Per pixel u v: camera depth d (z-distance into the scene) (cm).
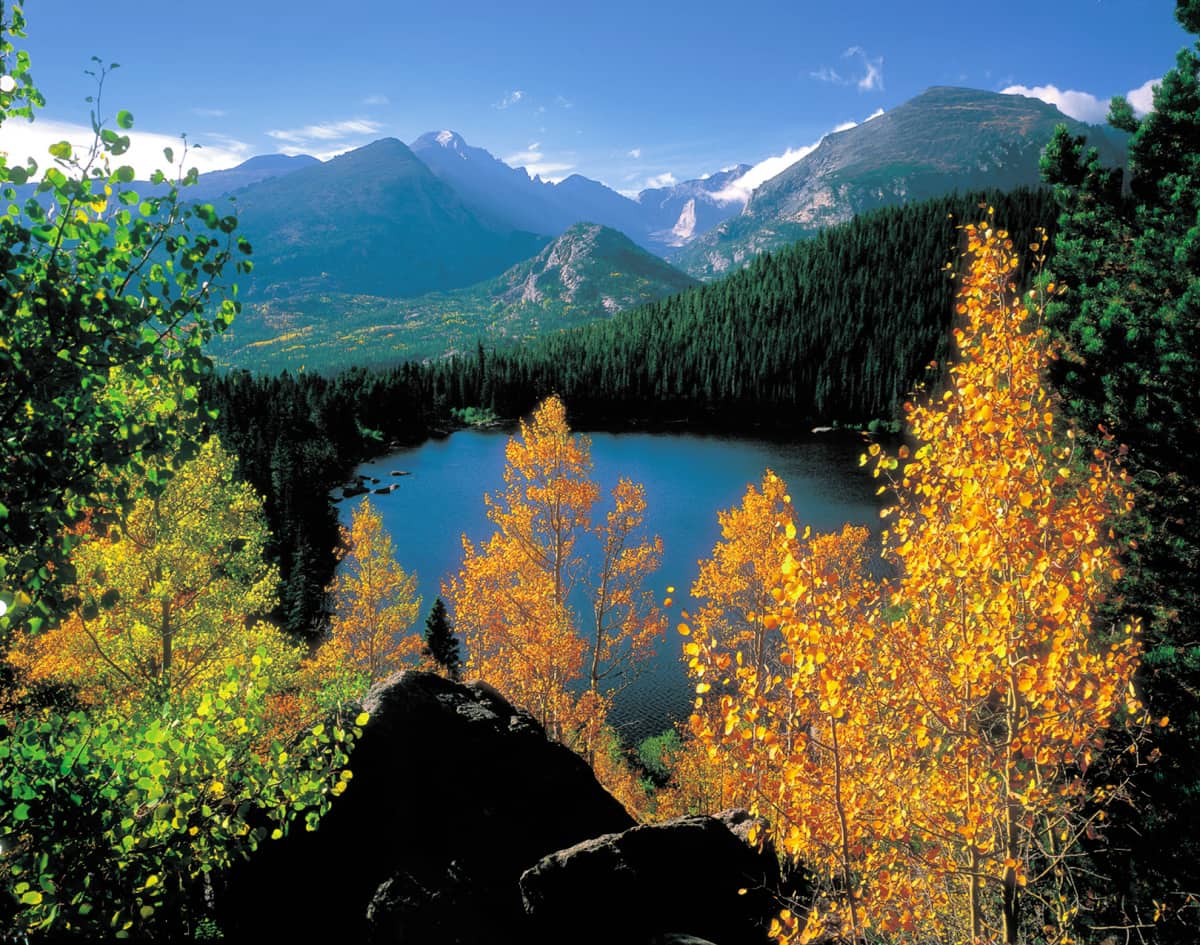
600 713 2131
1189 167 1198
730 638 2098
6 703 1230
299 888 973
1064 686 558
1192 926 765
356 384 13538
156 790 461
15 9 398
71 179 378
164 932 523
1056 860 641
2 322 372
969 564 588
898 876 658
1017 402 611
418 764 1134
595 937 930
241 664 1392
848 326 16038
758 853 1027
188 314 423
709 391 15200
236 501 1470
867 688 621
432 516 7556
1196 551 1020
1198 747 871
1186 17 1192
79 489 401
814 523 6356
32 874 429
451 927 938
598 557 5459
